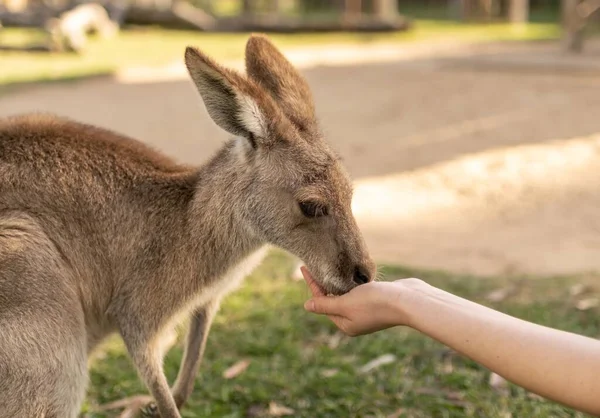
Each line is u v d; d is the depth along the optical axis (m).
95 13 4.84
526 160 2.27
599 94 2.96
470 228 1.82
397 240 1.75
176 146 2.44
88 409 1.16
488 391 1.19
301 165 1.04
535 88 3.10
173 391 1.11
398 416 1.14
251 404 1.18
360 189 2.07
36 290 0.99
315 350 1.31
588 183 2.08
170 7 5.43
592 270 1.56
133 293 1.05
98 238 1.05
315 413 1.16
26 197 1.02
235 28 5.29
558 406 1.14
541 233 1.78
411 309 0.83
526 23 6.07
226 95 1.01
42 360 0.97
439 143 2.46
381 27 5.23
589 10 3.96
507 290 1.47
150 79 3.57
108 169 1.06
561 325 1.34
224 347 1.32
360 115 2.84
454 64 3.71
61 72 3.65
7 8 5.09
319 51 4.37
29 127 1.05
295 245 1.05
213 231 1.06
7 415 0.97
